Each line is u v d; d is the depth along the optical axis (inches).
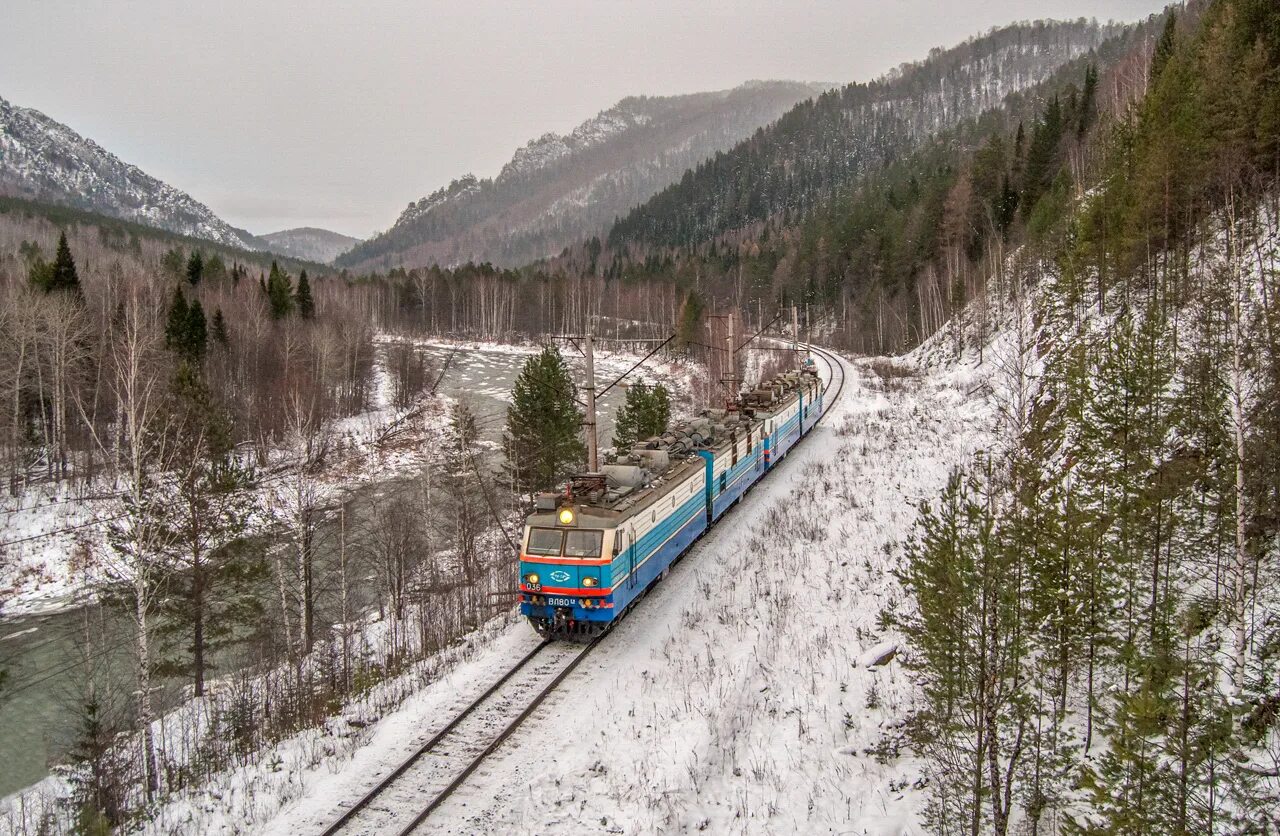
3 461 1656.0
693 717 581.0
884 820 453.7
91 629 1065.5
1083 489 502.6
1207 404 515.2
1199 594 539.8
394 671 724.7
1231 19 1515.7
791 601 788.0
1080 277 1253.7
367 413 2455.7
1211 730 328.2
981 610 397.1
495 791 499.8
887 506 1070.4
